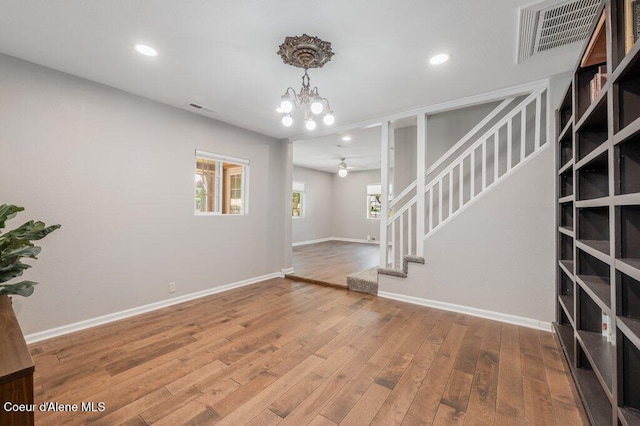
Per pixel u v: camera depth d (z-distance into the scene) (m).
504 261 2.90
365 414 1.59
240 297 3.69
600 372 1.36
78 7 1.73
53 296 2.52
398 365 2.09
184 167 3.51
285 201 4.85
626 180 1.17
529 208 2.77
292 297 3.69
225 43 2.11
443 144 3.76
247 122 3.98
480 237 3.03
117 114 2.91
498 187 2.92
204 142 3.72
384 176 3.78
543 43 2.08
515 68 2.46
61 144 2.56
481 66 2.43
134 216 3.05
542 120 2.93
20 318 2.36
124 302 2.98
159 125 3.26
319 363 2.11
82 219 2.68
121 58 2.33
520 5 1.69
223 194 4.42
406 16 1.80
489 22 1.85
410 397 1.74
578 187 1.84
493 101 3.18
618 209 1.18
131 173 3.03
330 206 10.01
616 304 1.17
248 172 4.35
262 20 1.85
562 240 2.53
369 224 9.34
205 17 1.82
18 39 2.07
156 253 3.25
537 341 2.46
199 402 1.68
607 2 1.20
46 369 2.01
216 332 2.63
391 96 3.06
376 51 2.20
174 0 1.67
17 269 1.84
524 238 2.80
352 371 2.01
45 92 2.47
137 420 1.53
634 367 1.13
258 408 1.64
